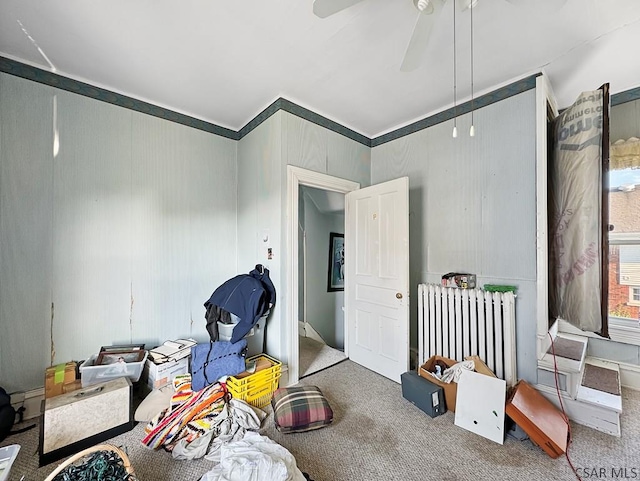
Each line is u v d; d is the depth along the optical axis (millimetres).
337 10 1263
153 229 2547
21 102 1965
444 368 2264
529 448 1638
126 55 1936
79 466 1288
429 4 1280
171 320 2637
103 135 2293
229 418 1750
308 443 1691
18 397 1906
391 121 2926
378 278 2709
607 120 1771
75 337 2158
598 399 1823
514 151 2184
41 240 2031
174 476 1442
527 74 2121
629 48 1838
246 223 2930
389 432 1797
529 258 2098
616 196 2383
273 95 2463
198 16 1600
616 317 2371
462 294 2260
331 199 3850
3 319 1901
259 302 2311
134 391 2227
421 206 2791
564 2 1256
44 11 1562
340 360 2996
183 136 2734
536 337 2045
